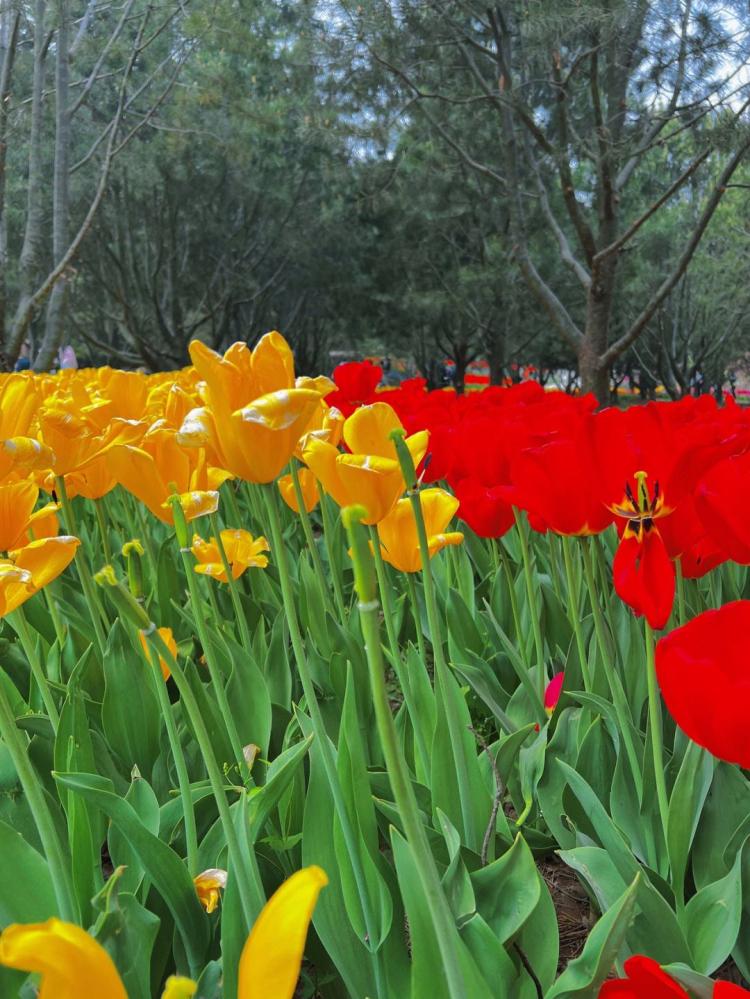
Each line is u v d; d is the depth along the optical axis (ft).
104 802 4.08
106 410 6.25
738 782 5.17
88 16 45.37
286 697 7.13
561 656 8.25
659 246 83.71
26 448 3.94
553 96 47.01
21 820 5.14
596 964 3.34
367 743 6.72
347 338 121.80
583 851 4.50
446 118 52.70
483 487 6.72
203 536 11.37
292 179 87.86
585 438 4.40
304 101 48.24
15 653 7.77
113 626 6.38
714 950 4.29
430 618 4.59
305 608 8.59
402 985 4.11
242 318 110.63
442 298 88.02
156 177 75.97
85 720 5.17
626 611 7.27
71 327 91.35
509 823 6.31
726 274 88.53
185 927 4.22
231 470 3.69
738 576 9.07
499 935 3.93
